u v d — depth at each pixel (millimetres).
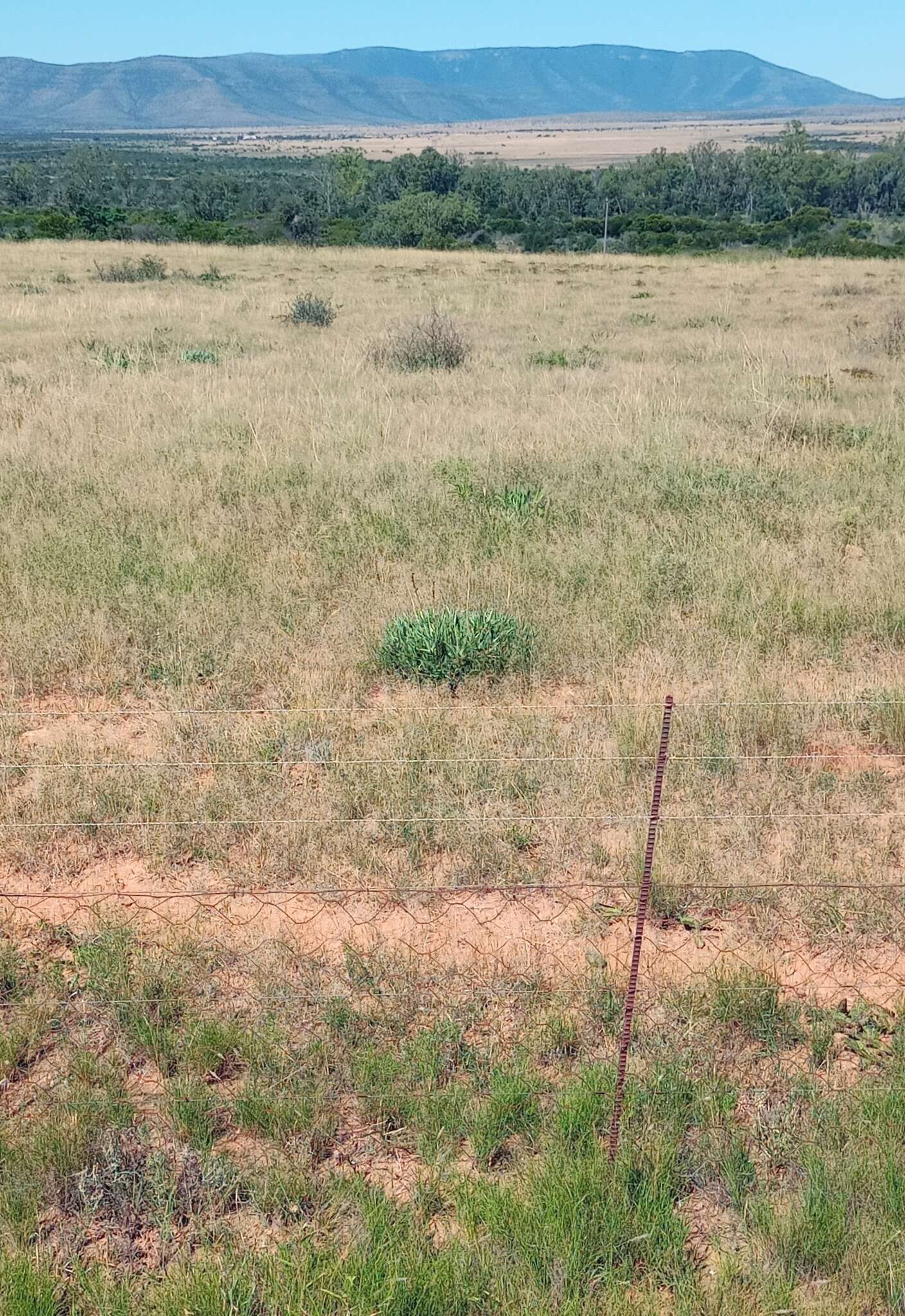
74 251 40094
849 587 8383
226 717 6473
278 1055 4059
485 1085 3982
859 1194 3553
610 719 6387
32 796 5656
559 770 5848
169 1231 3457
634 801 5629
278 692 6762
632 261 41594
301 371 17203
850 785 5836
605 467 11438
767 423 13617
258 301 27156
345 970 4566
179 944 4641
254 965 4586
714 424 13625
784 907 4934
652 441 12469
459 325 23688
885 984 4551
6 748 6102
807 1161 3654
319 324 23406
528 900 5008
